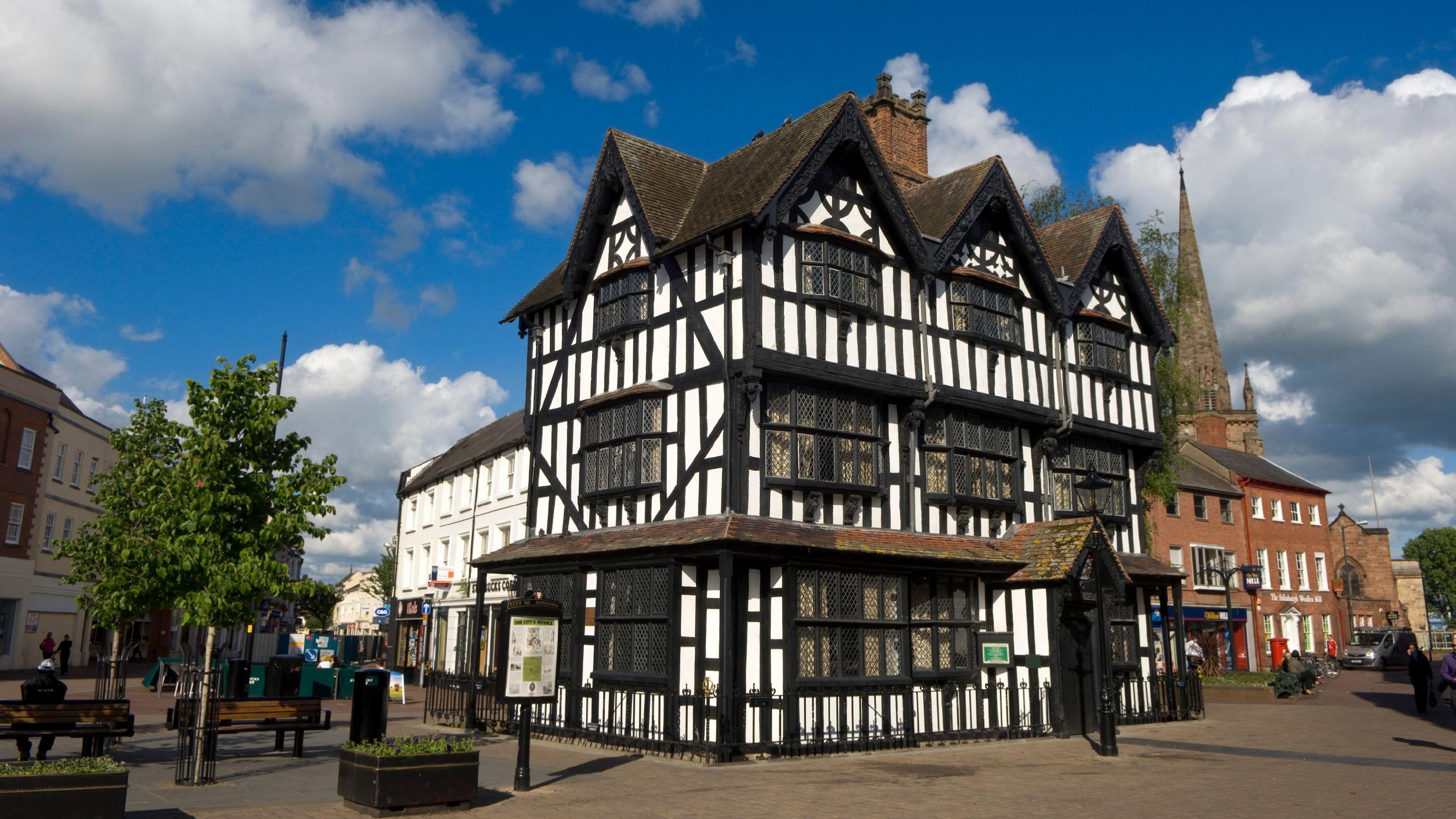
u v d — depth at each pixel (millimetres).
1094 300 21328
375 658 36594
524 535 25469
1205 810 9500
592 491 17156
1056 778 11742
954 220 18312
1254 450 76750
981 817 9148
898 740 14898
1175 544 38969
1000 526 18281
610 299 17688
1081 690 17109
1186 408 28219
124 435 21391
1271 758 13664
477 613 18172
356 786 9039
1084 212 28422
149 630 44094
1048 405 19531
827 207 16578
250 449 11047
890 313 17047
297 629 69625
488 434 31828
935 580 16531
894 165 23078
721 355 15250
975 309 18344
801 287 15812
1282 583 43938
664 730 14094
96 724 10812
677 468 15609
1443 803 9750
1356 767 12555
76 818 7293
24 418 34312
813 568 14703
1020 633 17125
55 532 36562
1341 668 40938
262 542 10852
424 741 9750
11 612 33406
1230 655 32250
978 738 16016
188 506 10555
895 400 16891
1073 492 19781
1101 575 14812
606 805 9680
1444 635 59781
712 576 14328
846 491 15688
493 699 17234
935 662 16094
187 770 10750
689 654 14180
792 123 17422
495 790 10562
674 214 17234
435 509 33500
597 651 15781
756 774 12062
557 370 19172
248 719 11875
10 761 10445
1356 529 55688
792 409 15328
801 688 14094
